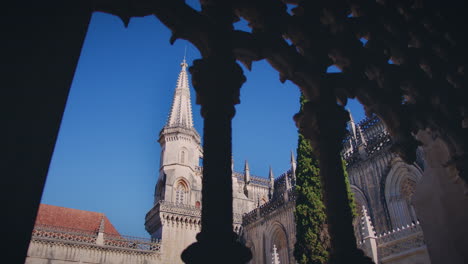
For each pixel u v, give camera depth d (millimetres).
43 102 4574
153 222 53719
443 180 13281
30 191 4125
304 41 8914
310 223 24969
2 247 3754
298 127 8992
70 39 5090
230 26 7668
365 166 35906
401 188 32125
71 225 49812
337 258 7156
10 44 4574
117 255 44875
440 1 11484
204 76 6984
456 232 12656
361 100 10016
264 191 68938
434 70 10688
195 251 5230
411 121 10102
